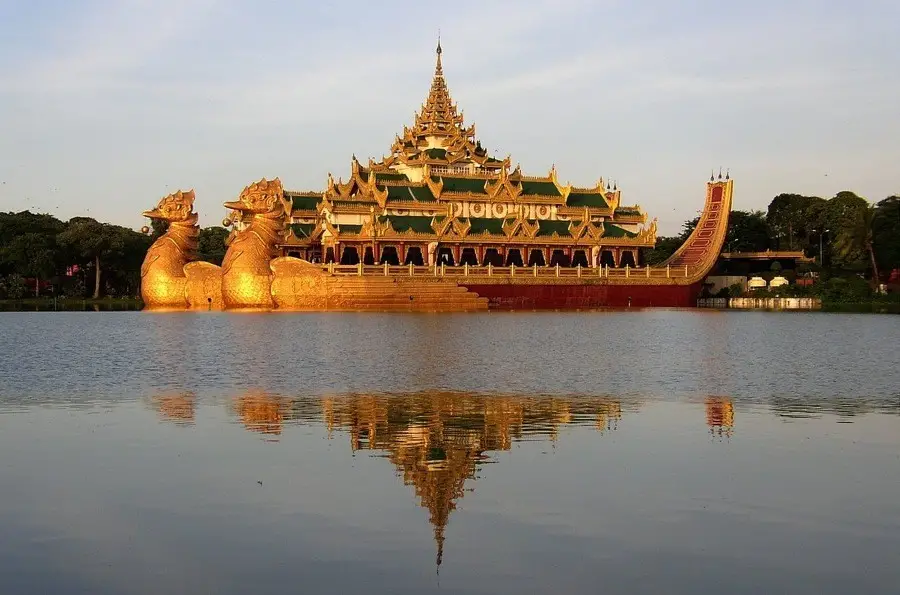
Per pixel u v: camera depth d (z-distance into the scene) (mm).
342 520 23672
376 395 43531
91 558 21172
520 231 135500
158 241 124625
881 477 27688
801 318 115500
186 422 36125
